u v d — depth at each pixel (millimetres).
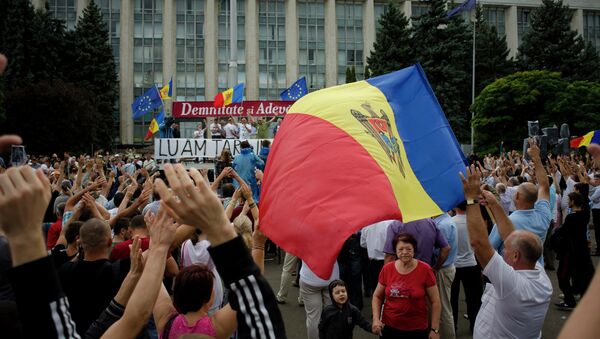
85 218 5855
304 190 3465
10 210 1334
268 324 1670
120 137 62406
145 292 2215
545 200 6422
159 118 24812
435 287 5445
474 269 7574
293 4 65625
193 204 1604
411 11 68625
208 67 63844
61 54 54281
